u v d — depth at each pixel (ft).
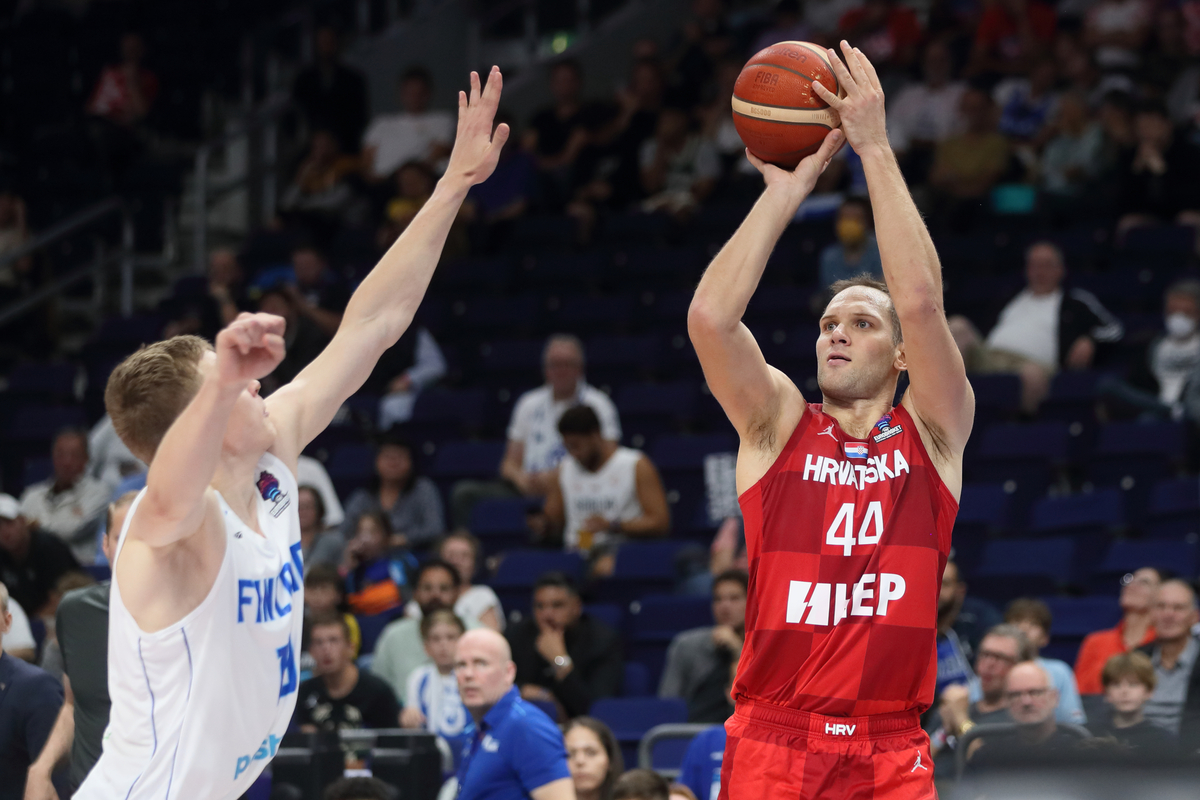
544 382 44.60
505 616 32.83
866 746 12.49
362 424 42.52
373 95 67.15
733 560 31.76
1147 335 39.75
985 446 36.76
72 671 16.43
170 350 10.26
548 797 20.62
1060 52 54.13
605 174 56.34
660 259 49.75
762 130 13.41
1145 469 35.22
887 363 13.35
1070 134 50.42
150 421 10.07
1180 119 53.11
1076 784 5.68
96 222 56.95
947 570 25.49
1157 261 44.45
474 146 12.34
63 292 56.75
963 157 49.75
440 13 70.74
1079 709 22.80
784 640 12.65
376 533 32.48
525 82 67.92
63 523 37.55
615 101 59.06
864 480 12.88
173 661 9.68
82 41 65.57
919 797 12.49
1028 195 49.39
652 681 30.55
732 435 38.58
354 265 52.06
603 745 22.26
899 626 12.53
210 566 9.67
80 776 16.35
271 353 8.90
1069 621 29.58
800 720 12.56
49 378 49.14
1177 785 5.54
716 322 12.75
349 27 68.64
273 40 65.72
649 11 70.18
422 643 28.04
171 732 9.69
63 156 59.57
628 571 33.35
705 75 58.54
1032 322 40.22
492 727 21.01
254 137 63.31
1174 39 54.80
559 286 49.96
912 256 12.79
